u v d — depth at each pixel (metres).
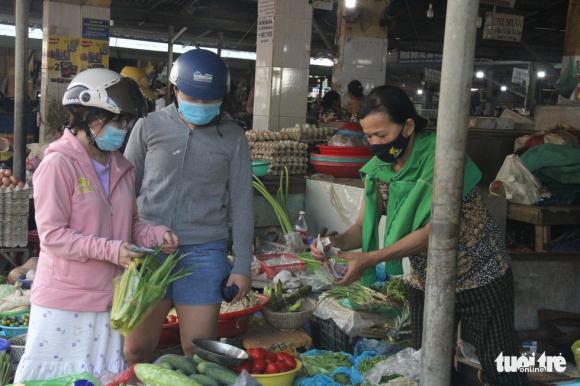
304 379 2.98
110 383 2.39
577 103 7.39
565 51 8.87
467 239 2.63
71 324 2.48
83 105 2.38
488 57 19.19
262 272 4.44
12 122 12.48
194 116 2.58
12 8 16.38
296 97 8.26
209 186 2.72
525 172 4.89
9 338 3.56
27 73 5.56
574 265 3.81
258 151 6.01
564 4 14.72
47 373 2.47
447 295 2.01
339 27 11.11
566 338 3.62
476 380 3.13
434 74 17.69
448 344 2.04
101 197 2.49
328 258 2.87
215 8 16.02
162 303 2.74
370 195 2.93
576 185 4.88
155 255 2.45
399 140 2.63
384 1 11.11
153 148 2.71
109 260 2.38
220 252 2.79
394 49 17.81
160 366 2.40
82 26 11.60
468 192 2.58
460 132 1.94
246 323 3.54
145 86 6.75
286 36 8.11
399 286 3.86
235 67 19.48
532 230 5.22
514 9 15.09
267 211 5.59
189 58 2.54
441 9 14.84
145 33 18.41
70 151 2.43
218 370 2.41
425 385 2.06
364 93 11.25
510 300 2.72
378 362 3.14
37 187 2.40
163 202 2.70
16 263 5.38
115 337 2.60
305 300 4.04
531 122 7.69
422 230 2.60
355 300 3.84
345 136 5.71
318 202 5.54
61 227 2.39
